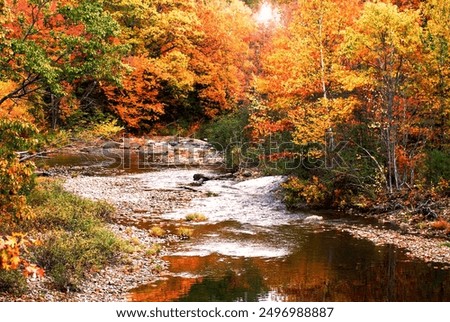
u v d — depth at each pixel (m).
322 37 21.69
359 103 20.58
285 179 23.78
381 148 20.97
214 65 44.19
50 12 17.67
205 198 22.53
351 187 20.58
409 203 18.53
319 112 20.77
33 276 11.15
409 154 20.89
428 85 19.19
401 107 20.27
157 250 14.40
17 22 17.48
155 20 41.19
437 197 18.33
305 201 20.97
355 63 21.91
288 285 11.69
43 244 12.14
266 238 15.93
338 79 21.00
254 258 13.85
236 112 37.50
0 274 10.43
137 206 20.61
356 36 19.33
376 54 19.53
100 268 12.39
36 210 15.27
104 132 23.56
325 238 15.88
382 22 18.77
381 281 11.92
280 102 22.53
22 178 11.27
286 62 23.05
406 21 18.73
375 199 19.61
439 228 16.38
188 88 42.44
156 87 43.28
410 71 19.61
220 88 43.66
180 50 43.75
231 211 20.00
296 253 14.30
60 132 20.05
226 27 44.03
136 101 41.50
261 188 23.88
